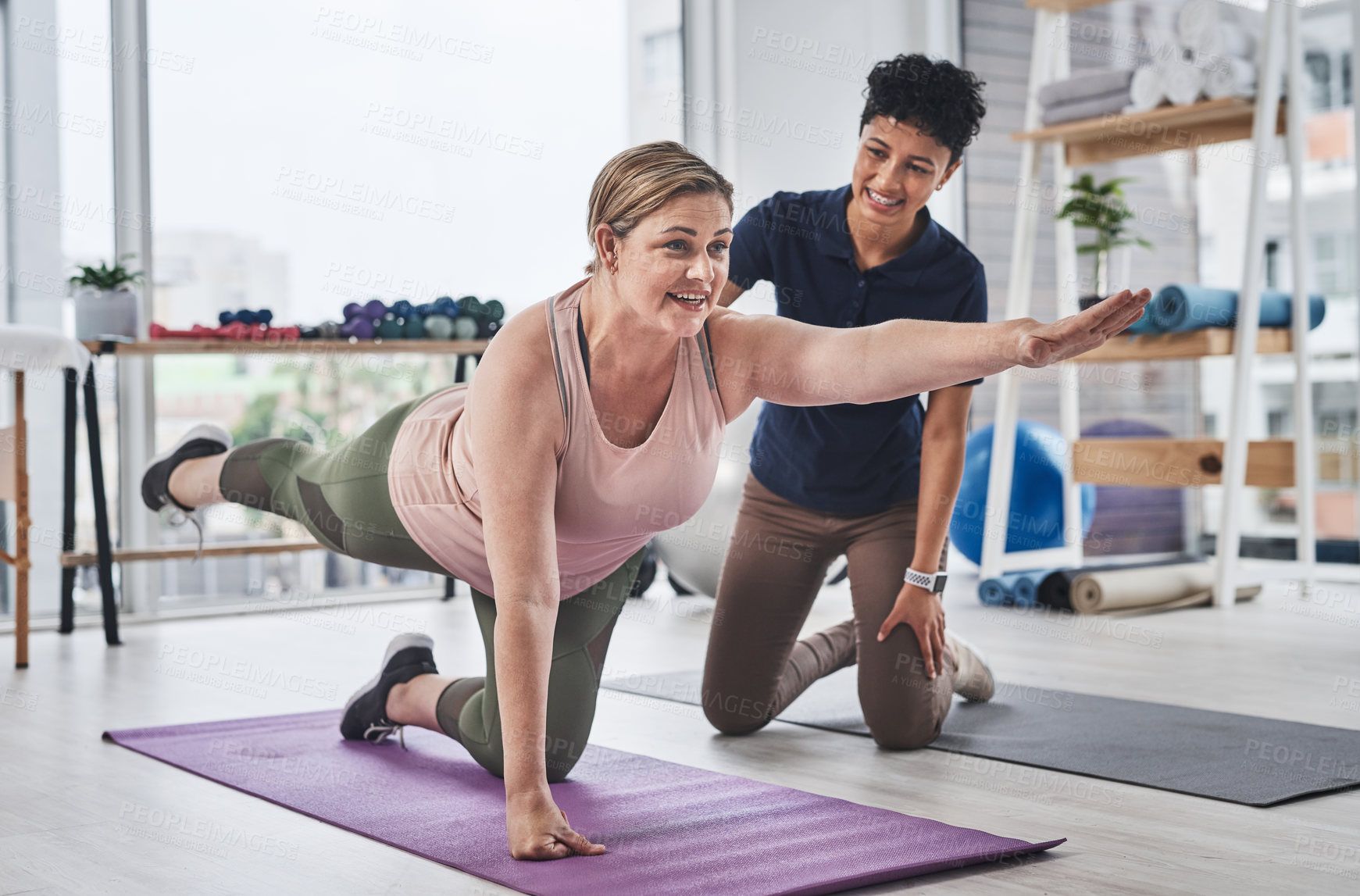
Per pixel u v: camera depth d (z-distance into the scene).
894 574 2.27
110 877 1.56
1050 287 5.52
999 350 1.46
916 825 1.74
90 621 4.15
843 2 5.35
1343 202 4.74
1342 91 4.72
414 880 1.54
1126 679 2.99
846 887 1.48
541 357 1.63
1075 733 2.39
